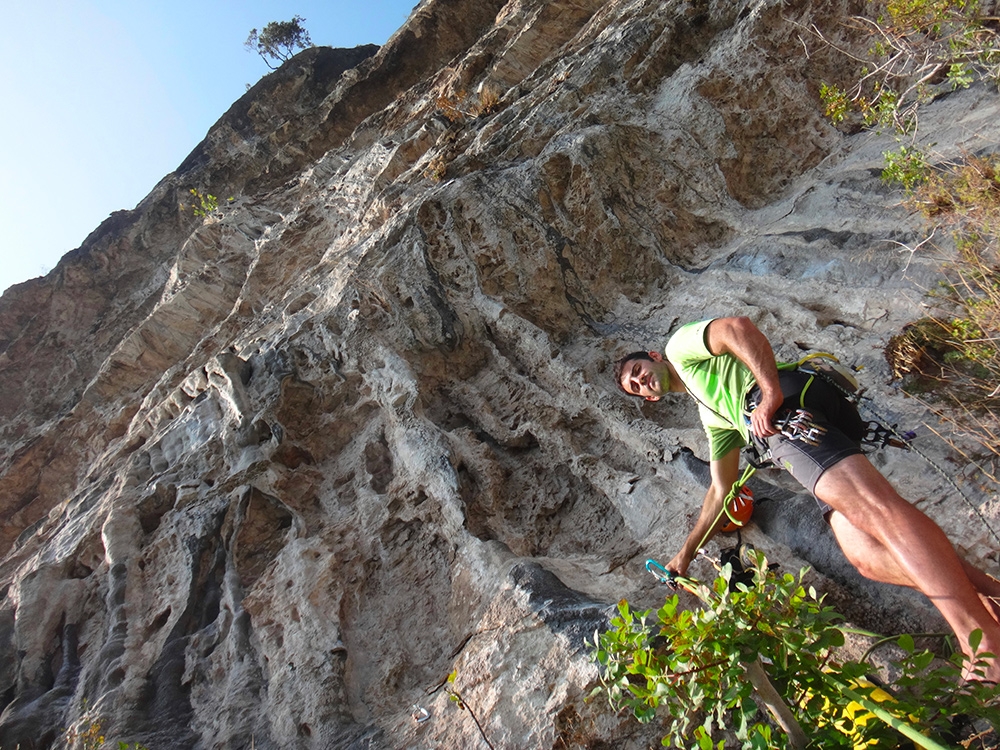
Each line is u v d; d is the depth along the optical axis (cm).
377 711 329
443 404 500
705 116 593
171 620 429
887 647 249
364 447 489
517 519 420
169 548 480
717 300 471
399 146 959
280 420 522
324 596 392
